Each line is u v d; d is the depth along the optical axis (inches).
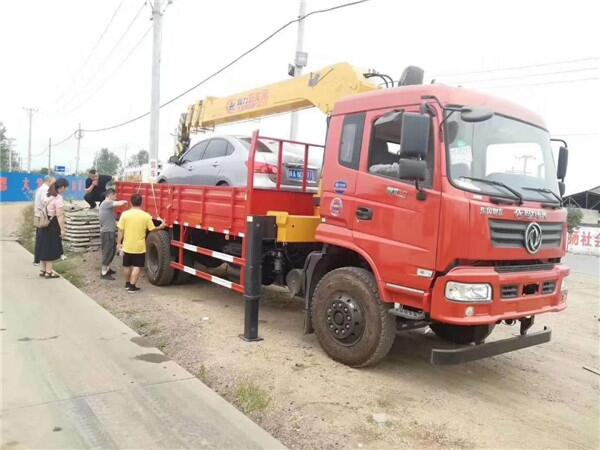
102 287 346.9
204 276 296.2
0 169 3122.5
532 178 206.4
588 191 1483.8
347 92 251.9
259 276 240.7
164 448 138.8
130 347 219.9
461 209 174.2
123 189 426.9
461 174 180.4
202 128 432.5
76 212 498.6
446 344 255.9
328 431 155.6
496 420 172.9
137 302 308.3
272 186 297.6
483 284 174.4
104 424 150.3
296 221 240.2
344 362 212.4
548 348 267.7
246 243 245.8
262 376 195.9
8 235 613.0
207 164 384.5
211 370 199.3
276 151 325.7
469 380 211.0
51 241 360.8
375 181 199.8
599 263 709.3
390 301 195.9
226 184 357.4
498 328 299.9
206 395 173.8
